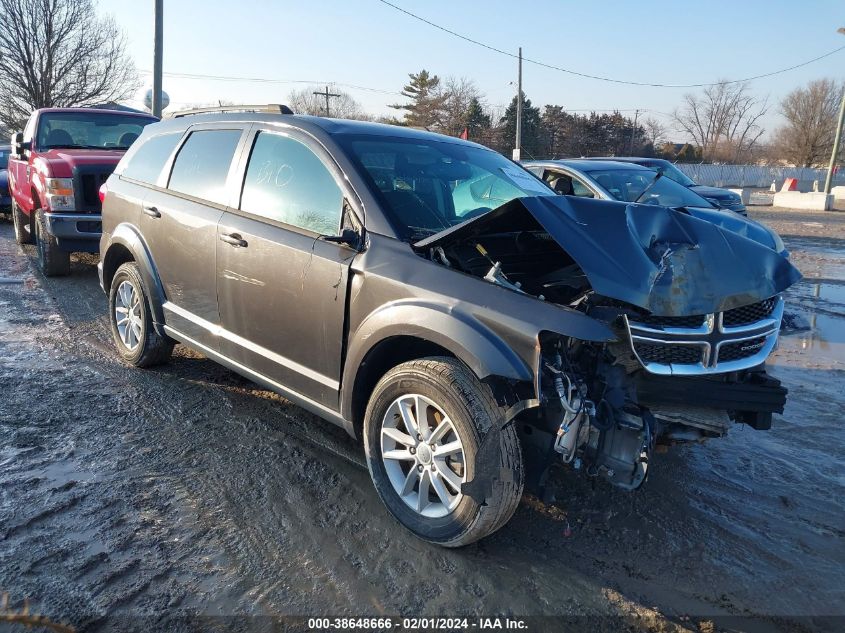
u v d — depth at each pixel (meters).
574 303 3.11
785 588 3.10
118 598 2.81
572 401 2.97
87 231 8.55
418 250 3.39
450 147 4.54
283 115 4.36
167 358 5.52
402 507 3.34
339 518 3.48
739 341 3.41
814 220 23.78
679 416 3.29
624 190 8.95
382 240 3.50
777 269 3.56
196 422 4.55
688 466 4.31
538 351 2.84
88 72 29.88
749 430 4.94
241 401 4.95
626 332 3.08
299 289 3.78
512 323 2.93
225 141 4.66
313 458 4.11
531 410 3.15
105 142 10.23
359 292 3.47
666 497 3.89
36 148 9.73
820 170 58.41
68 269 8.98
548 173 9.40
